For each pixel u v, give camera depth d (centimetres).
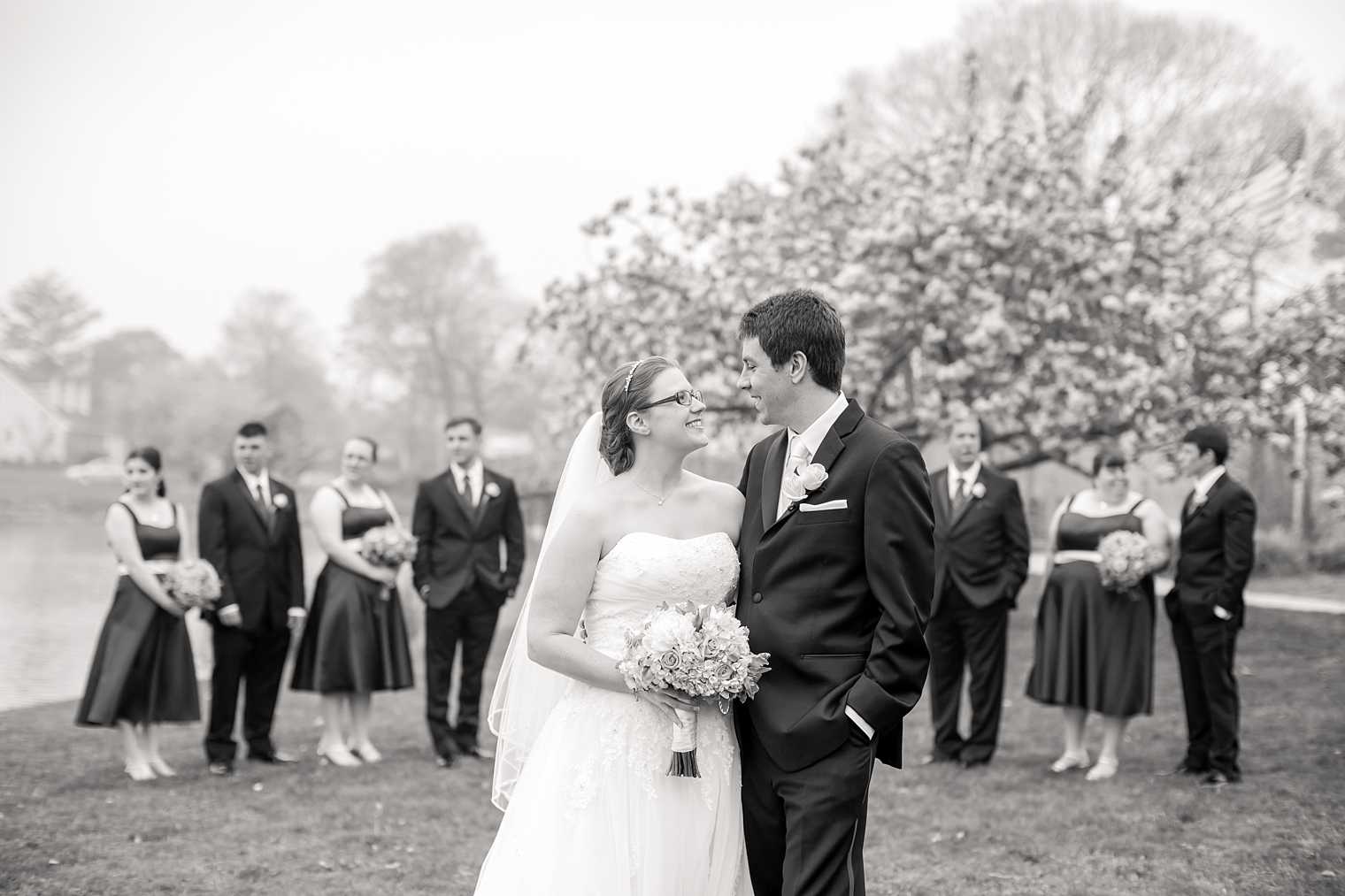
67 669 1279
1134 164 2183
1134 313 1160
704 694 310
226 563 725
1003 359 1154
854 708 306
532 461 2366
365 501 781
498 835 334
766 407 337
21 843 543
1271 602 1562
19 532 3931
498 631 1399
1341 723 796
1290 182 2012
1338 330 1205
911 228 1090
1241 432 1250
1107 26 2295
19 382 7200
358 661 748
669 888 321
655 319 1184
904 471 318
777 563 328
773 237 1252
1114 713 668
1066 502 724
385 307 6000
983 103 2239
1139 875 484
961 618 727
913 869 505
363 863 520
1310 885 460
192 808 618
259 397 5931
